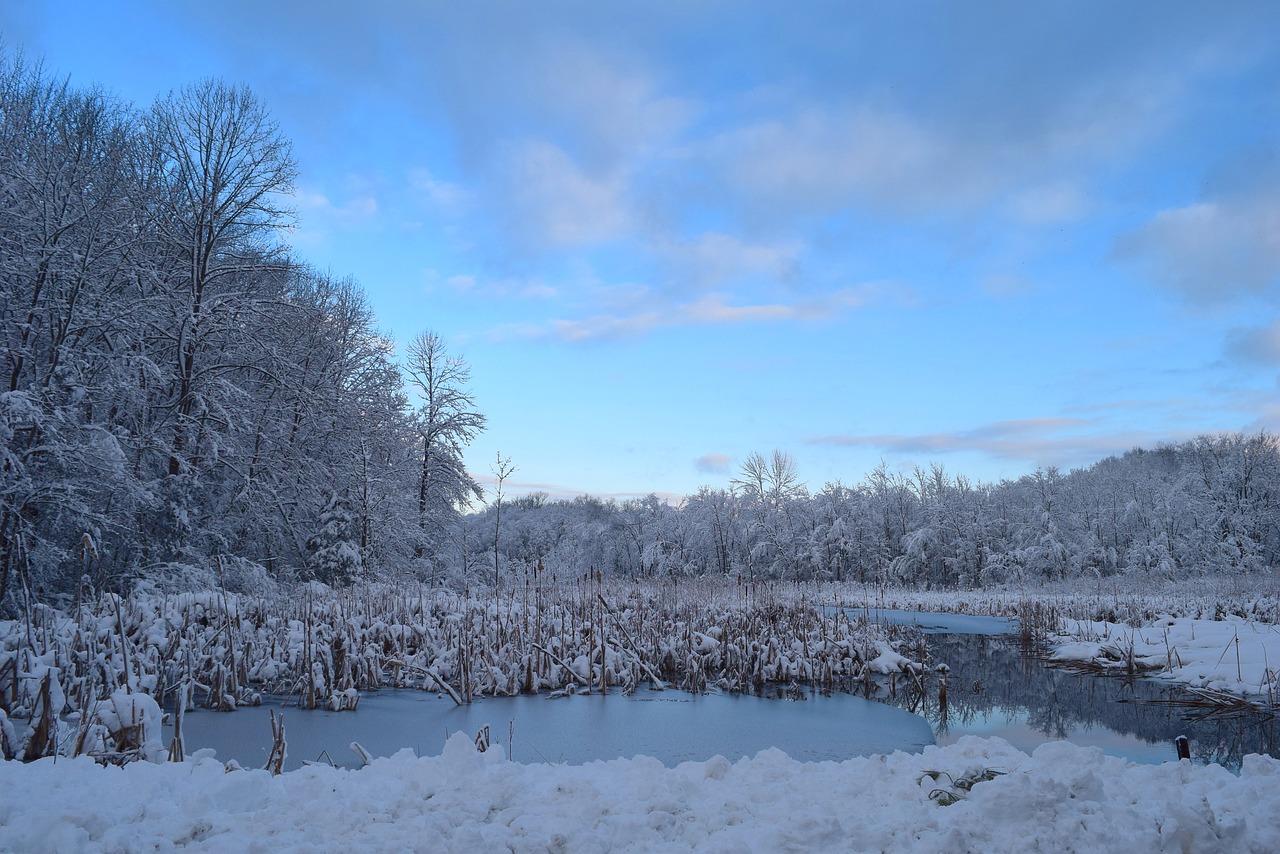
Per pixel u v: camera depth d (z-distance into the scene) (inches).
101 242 852.0
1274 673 606.9
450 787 221.0
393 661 592.4
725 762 258.8
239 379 1083.9
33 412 679.1
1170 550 2108.8
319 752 396.2
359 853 169.9
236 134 976.9
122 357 832.9
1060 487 2379.4
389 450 1348.4
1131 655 716.7
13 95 895.1
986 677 709.9
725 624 765.3
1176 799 217.0
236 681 501.7
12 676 371.6
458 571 1435.8
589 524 2851.9
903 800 219.0
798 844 181.2
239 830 187.5
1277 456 2139.5
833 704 569.3
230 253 1052.5
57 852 167.6
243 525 1035.3
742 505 2437.3
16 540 631.8
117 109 986.7
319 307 1272.1
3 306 780.0
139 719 275.0
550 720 485.7
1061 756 253.9
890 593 1667.1
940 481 2452.0
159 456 906.1
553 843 180.2
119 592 771.4
